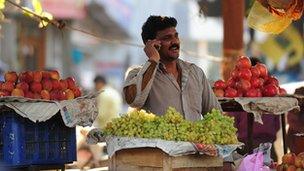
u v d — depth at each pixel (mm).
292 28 26031
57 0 26984
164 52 8852
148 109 8891
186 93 8945
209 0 18656
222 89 10609
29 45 27500
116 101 17641
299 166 8758
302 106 11008
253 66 10805
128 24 30797
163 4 30719
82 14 27688
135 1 30750
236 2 13758
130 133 8094
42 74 8797
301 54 26875
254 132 12094
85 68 30812
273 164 9094
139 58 31438
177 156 7773
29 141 8352
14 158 8258
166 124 7930
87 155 14469
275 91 10547
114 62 33125
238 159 8773
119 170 8281
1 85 8672
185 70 9016
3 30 26531
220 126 8008
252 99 9977
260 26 9930
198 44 30938
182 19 30625
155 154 7906
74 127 8648
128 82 8758
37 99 8406
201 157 7914
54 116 8531
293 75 27250
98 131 8555
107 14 30359
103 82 18766
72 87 8953
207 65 29906
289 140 12391
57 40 28375
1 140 8367
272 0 9672
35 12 11273
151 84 8680
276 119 12242
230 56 13734
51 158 8516
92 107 8492
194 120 8938
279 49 26828
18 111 8125
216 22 30797
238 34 13797
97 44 30844
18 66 27031
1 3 11094
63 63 28734
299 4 9656
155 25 8844
